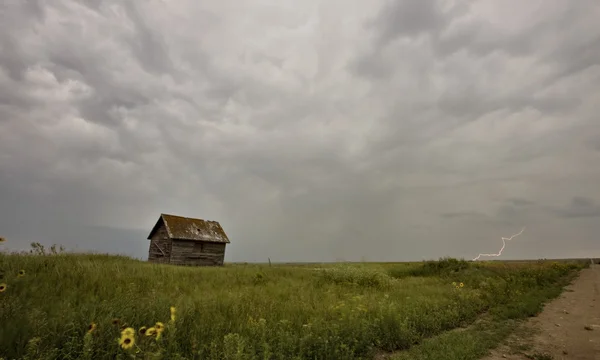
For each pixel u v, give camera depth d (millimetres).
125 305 6352
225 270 18094
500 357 5875
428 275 22844
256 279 14172
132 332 3766
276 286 12852
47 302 6371
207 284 11766
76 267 10586
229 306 7465
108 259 15836
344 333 6078
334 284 14312
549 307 11148
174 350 4719
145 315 5949
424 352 5883
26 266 9727
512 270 22594
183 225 30703
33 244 12164
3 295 6277
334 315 7438
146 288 9391
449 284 15984
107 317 5344
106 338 4754
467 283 16891
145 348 4406
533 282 16953
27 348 4105
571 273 27422
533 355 5953
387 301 9648
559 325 8375
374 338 6293
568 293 15016
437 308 9023
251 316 6887
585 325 8336
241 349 4543
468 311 9375
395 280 16641
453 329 8055
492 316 9406
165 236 29703
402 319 7473
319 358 5227
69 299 6680
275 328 6031
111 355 4375
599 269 34406
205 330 5641
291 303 8680
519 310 9883
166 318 5969
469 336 6941
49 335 4625
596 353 6070
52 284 8125
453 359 5406
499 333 7438
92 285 8586
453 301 10414
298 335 5816
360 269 17000
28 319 4941
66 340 4621
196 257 30047
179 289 10141
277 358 5051
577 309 10742
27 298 6613
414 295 11406
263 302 8375
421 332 7297
